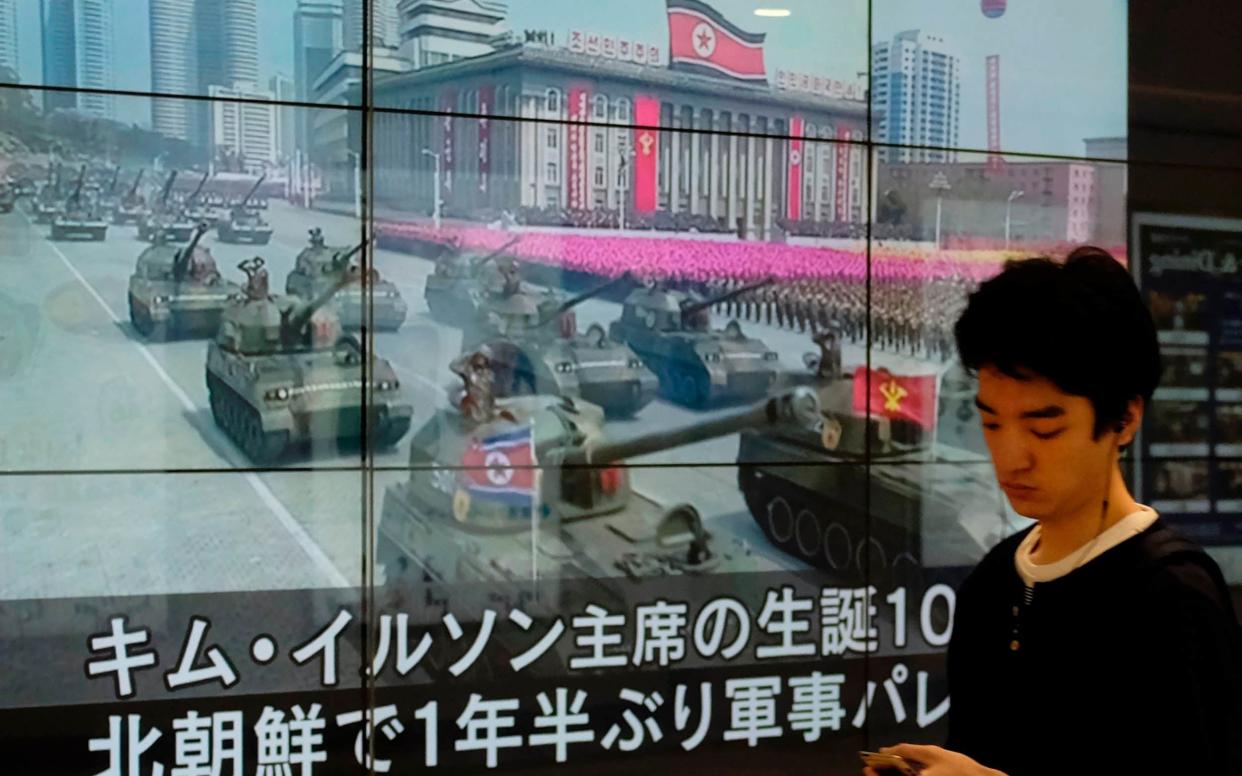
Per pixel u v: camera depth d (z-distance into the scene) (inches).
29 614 126.0
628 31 144.1
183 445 130.3
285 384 133.5
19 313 125.7
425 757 137.9
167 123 129.6
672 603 145.8
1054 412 47.3
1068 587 48.9
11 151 125.0
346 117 135.2
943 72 156.0
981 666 53.1
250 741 132.6
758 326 149.2
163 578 129.8
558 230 142.0
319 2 134.0
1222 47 167.6
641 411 144.8
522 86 140.6
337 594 135.0
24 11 125.2
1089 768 46.8
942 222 156.1
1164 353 165.3
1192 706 44.2
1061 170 161.0
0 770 125.6
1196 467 166.9
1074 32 161.5
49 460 126.6
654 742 145.4
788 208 150.1
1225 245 168.1
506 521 140.5
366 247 135.9
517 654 140.7
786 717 150.0
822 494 151.6
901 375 154.6
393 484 136.8
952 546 156.0
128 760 129.0
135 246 128.9
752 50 148.6
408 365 137.3
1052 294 46.5
